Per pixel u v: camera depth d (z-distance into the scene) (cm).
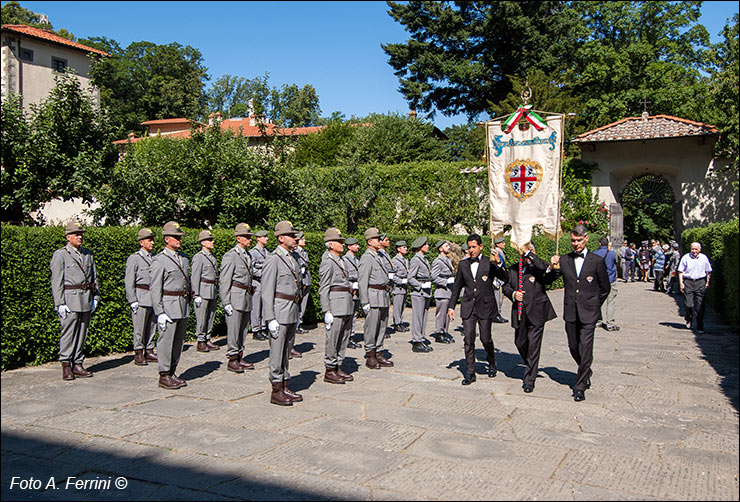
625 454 525
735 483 461
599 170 2758
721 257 1474
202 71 6606
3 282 836
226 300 880
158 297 759
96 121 1580
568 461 507
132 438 563
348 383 800
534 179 844
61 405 675
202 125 1725
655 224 4803
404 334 1268
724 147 2430
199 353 1034
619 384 791
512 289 788
